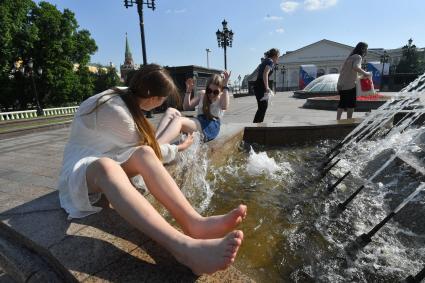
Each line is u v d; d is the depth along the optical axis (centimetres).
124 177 139
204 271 119
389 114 488
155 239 127
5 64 2488
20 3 2409
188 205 146
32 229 147
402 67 6544
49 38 2867
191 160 274
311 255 180
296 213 235
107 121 166
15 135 943
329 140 479
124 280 116
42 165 491
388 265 169
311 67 5228
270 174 330
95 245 135
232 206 250
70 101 3284
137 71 182
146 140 179
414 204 219
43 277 125
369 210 234
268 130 462
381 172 294
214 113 361
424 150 312
